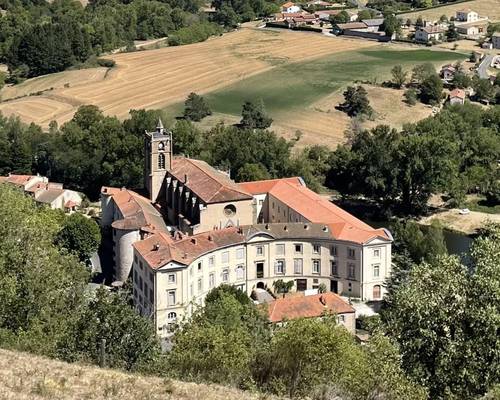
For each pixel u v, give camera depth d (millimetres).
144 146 197500
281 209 174375
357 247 150000
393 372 66625
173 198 176250
